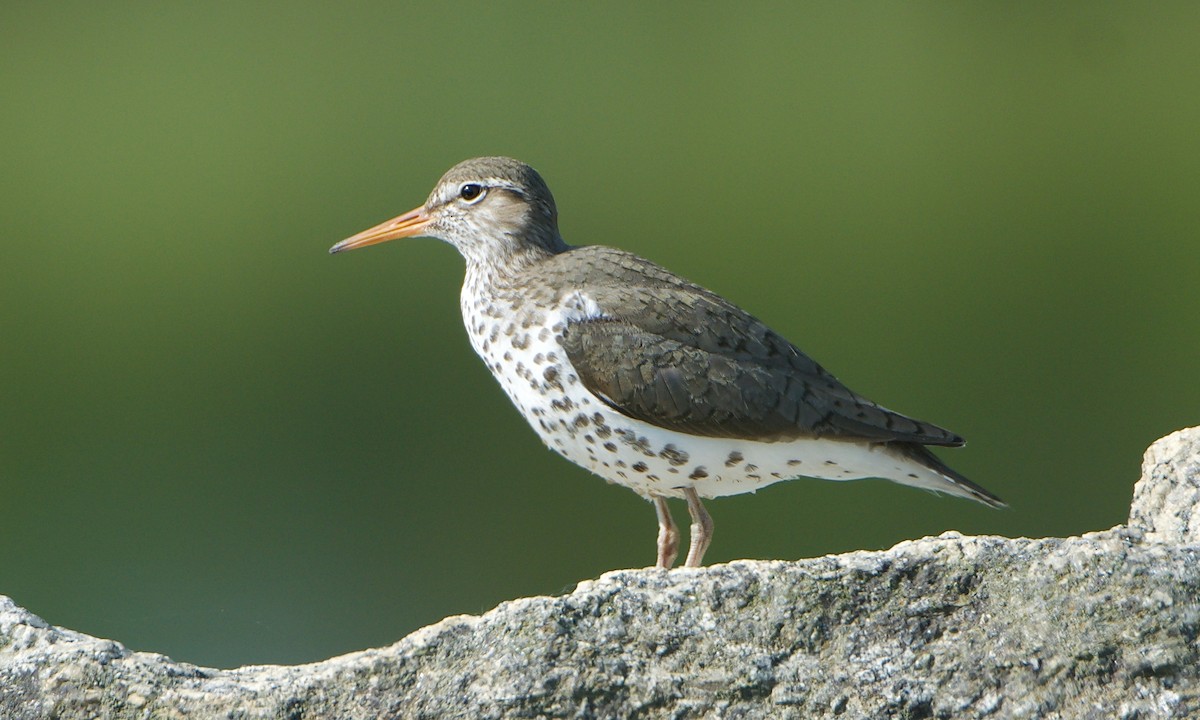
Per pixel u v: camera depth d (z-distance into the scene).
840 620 10.36
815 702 10.03
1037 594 10.40
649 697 10.05
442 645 10.27
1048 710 9.90
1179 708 9.87
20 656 10.34
